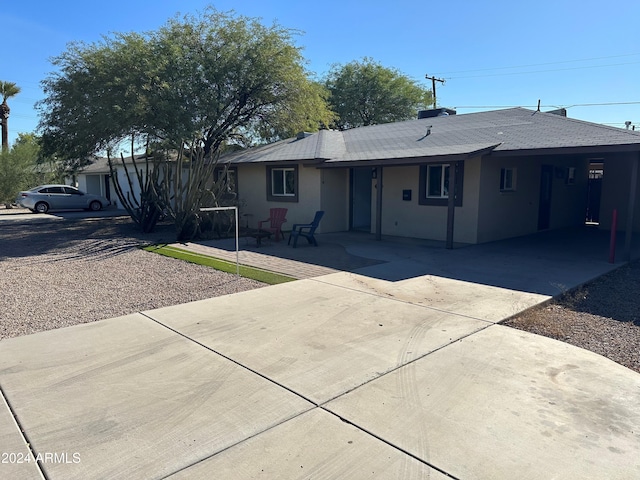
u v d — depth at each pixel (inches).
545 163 566.6
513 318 225.5
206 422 128.3
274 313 232.7
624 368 166.4
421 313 230.8
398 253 417.7
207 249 454.3
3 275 337.1
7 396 143.8
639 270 341.7
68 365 167.6
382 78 1443.2
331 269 346.3
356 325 212.4
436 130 567.2
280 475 105.7
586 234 551.8
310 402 139.5
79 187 1384.1
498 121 543.2
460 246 455.5
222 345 187.5
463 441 119.1
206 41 701.9
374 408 135.7
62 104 667.4
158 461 111.0
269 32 729.0
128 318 225.8
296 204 595.5
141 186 610.9
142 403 139.0
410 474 105.9
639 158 354.9
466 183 468.4
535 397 143.1
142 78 629.9
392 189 543.5
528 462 110.5
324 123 860.0
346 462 110.3
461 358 173.3
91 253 441.7
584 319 226.7
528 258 387.9
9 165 1177.4
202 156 538.9
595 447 116.6
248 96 741.9
